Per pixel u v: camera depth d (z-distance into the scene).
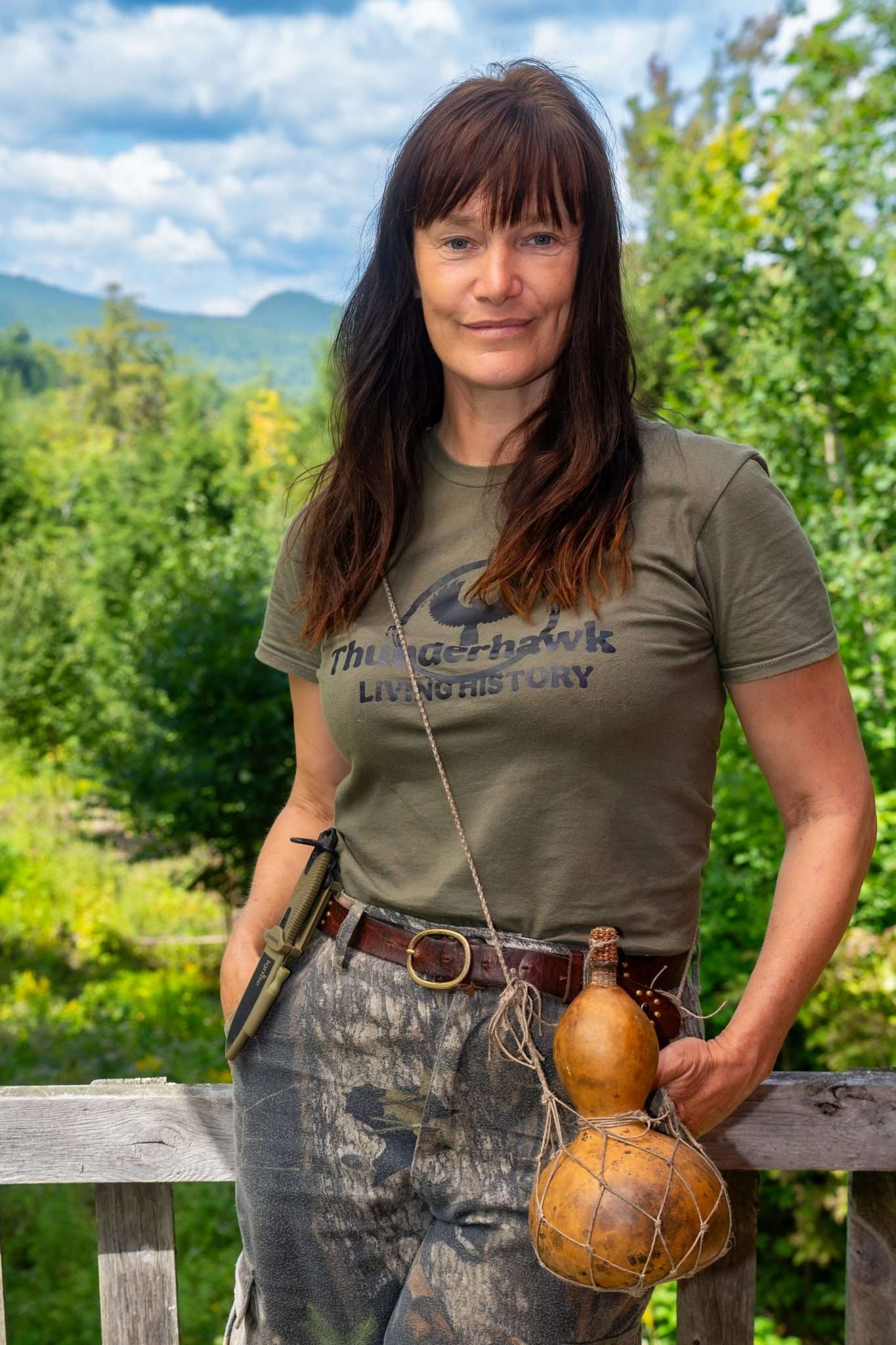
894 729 5.02
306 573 1.45
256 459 42.75
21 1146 1.59
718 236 6.27
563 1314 1.20
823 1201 4.54
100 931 13.55
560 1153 1.12
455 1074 1.22
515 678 1.20
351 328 1.45
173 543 24.22
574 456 1.24
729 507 1.19
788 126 5.98
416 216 1.29
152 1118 1.58
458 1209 1.22
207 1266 5.64
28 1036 9.20
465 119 1.25
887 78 5.83
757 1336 4.68
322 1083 1.30
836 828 1.22
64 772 21.00
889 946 4.37
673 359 6.41
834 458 6.01
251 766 11.30
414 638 1.28
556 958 1.21
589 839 1.20
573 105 1.28
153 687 11.66
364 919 1.30
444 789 1.25
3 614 22.97
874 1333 1.55
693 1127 1.17
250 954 1.46
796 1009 1.20
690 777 1.23
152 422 58.97
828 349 5.90
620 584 1.20
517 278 1.26
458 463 1.36
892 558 5.39
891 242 6.00
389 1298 1.29
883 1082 1.50
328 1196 1.29
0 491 37.56
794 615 1.20
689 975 1.29
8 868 15.73
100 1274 1.62
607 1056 1.11
